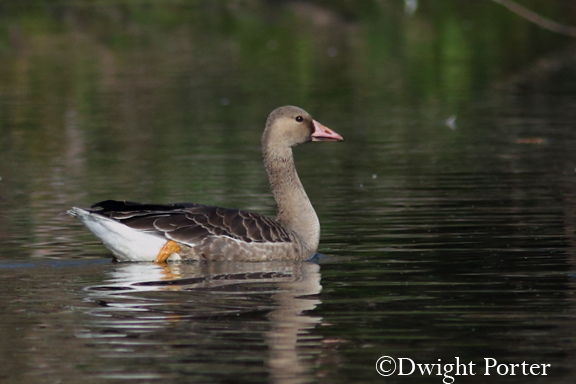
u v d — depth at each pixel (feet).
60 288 35.86
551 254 40.81
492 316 31.65
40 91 108.17
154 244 40.63
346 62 134.21
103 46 148.36
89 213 40.63
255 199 55.57
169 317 31.76
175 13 182.70
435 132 81.56
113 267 39.81
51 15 176.14
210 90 108.47
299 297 34.30
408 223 48.37
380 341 29.25
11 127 86.89
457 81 115.75
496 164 66.13
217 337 29.55
